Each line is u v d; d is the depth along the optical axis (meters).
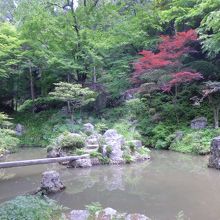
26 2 18.30
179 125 14.50
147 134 15.16
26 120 19.69
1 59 18.73
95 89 18.47
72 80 20.00
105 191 7.33
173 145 13.34
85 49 18.39
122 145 11.61
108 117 17.61
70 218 5.30
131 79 16.50
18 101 24.55
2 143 12.70
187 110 15.21
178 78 13.72
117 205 6.21
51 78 20.66
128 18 19.05
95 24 19.22
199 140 12.48
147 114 16.38
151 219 5.35
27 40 18.53
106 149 11.12
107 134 12.04
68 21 18.61
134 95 17.81
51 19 18.30
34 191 7.57
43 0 18.69
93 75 19.58
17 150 14.91
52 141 13.77
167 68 14.80
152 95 17.22
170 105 15.52
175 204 6.15
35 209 4.70
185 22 17.70
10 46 17.78
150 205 6.14
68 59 18.59
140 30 18.92
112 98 18.83
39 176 9.30
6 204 4.73
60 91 16.22
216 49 12.88
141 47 20.08
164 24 19.56
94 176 9.05
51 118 18.89
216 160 9.35
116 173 9.34
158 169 9.62
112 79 18.94
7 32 19.00
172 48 14.38
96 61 18.27
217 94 14.27
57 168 10.45
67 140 11.70
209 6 14.13
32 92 21.23
